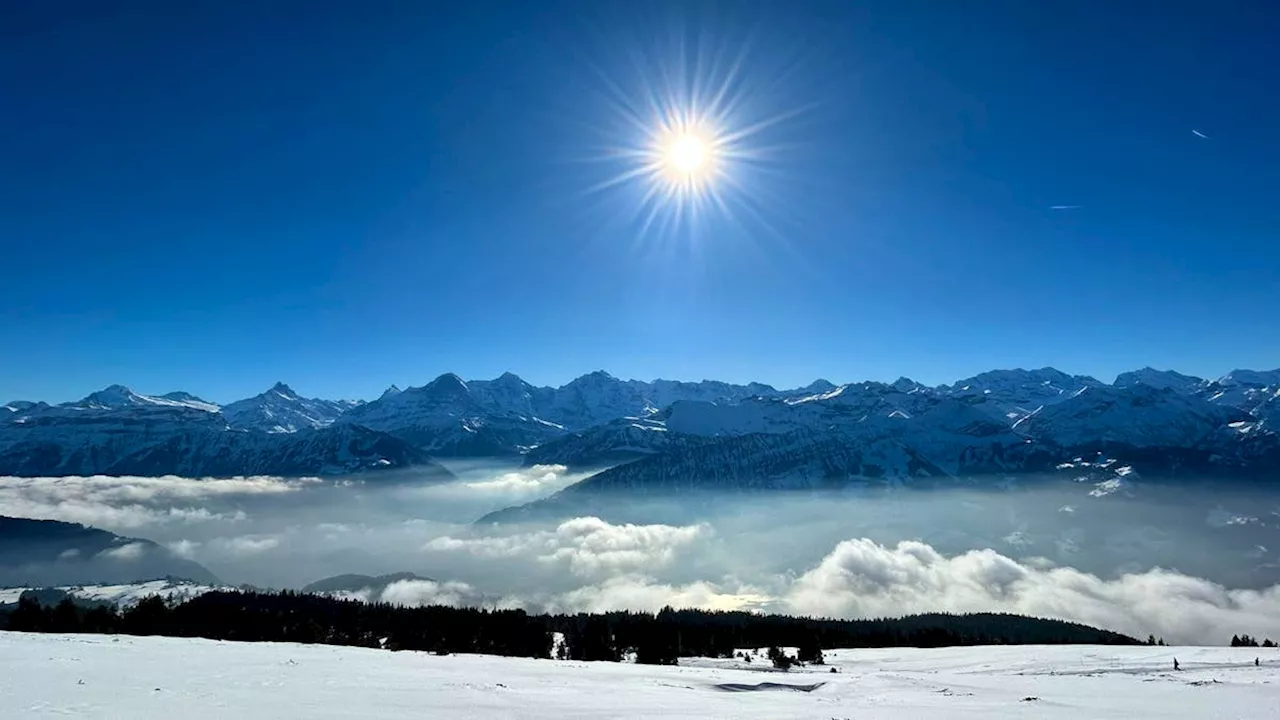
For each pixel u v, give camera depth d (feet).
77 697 91.66
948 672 245.45
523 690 126.93
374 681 128.57
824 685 179.93
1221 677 181.47
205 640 216.13
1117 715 119.96
